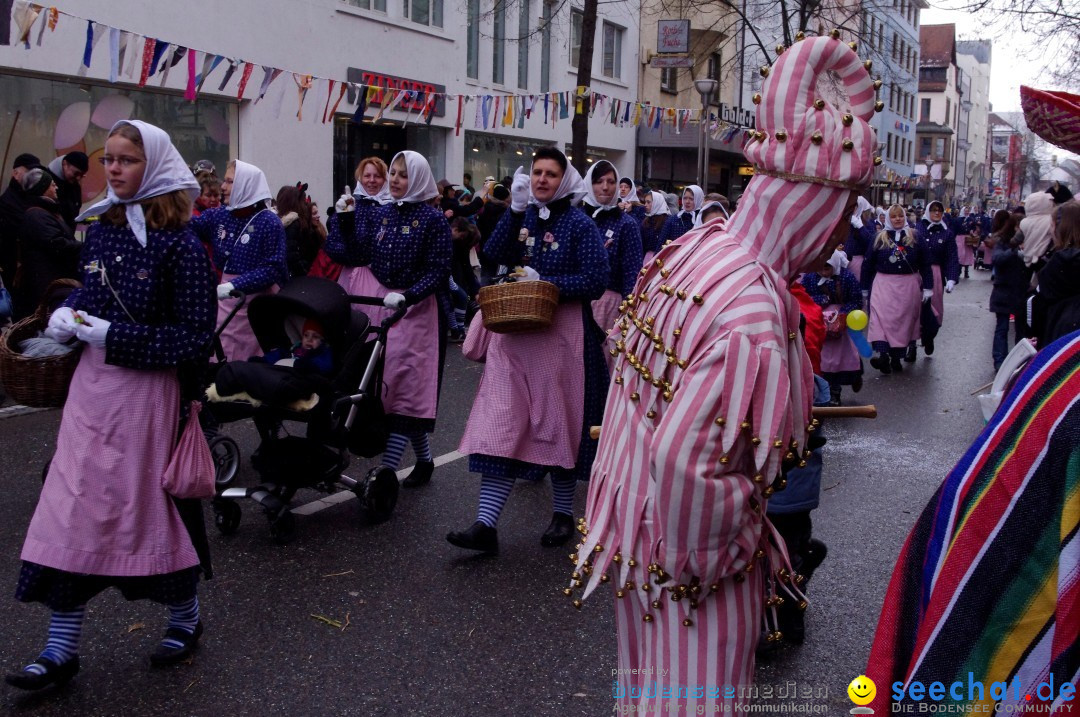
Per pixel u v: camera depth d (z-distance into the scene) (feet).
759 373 6.03
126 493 10.68
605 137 78.59
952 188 241.35
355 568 14.71
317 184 51.11
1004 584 5.11
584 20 43.45
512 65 67.62
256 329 16.44
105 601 13.32
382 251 18.33
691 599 6.44
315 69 50.03
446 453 21.71
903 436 24.91
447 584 14.19
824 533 16.87
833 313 26.02
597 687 11.28
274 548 15.48
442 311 18.76
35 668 10.64
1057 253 16.06
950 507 5.51
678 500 6.01
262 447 16.10
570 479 15.72
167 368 10.81
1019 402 5.39
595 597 13.79
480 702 10.88
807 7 61.67
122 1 39.68
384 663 11.75
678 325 6.36
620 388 6.93
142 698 10.82
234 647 12.07
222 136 46.14
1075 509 4.94
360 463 20.56
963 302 65.67
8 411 23.91
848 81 6.48
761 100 6.47
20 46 36.01
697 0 68.49
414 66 56.95
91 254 10.93
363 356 16.62
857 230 48.16
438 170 62.03
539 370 15.25
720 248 6.50
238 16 45.21
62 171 29.99
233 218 20.62
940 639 5.29
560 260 15.57
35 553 10.56
